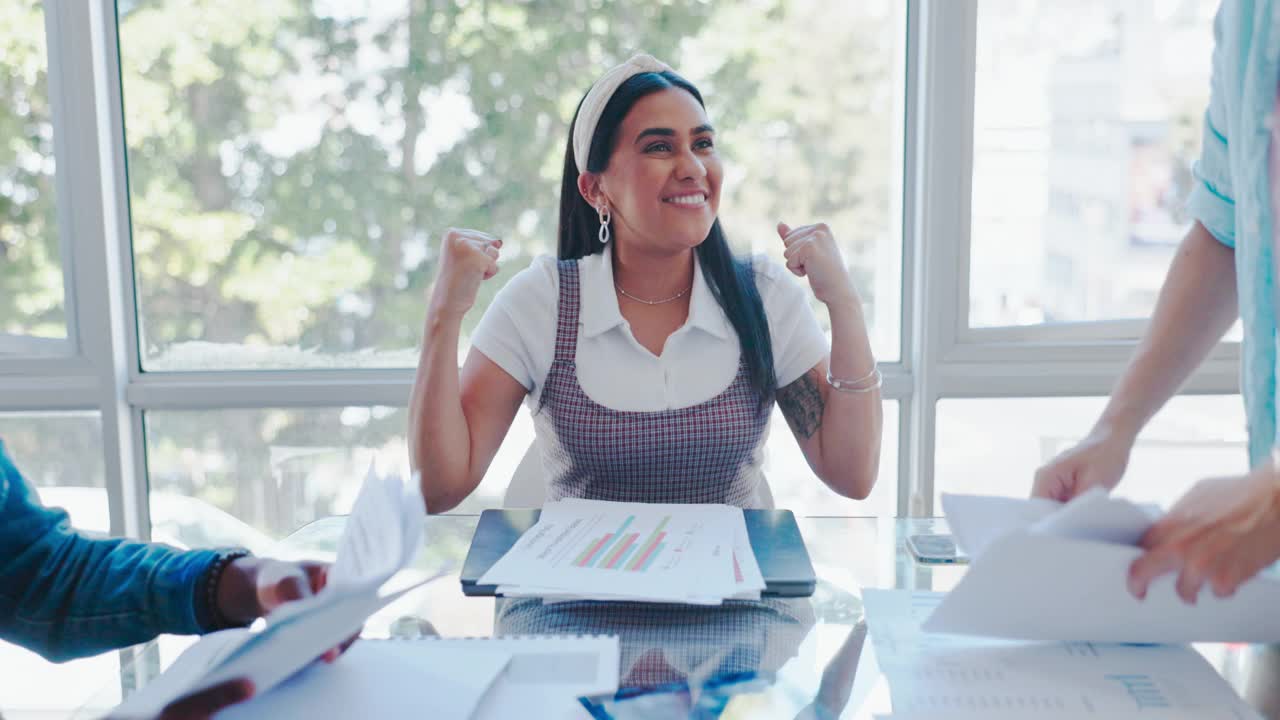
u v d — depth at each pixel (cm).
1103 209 226
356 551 77
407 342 232
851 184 230
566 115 224
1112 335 230
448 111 223
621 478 143
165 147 221
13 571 90
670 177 139
